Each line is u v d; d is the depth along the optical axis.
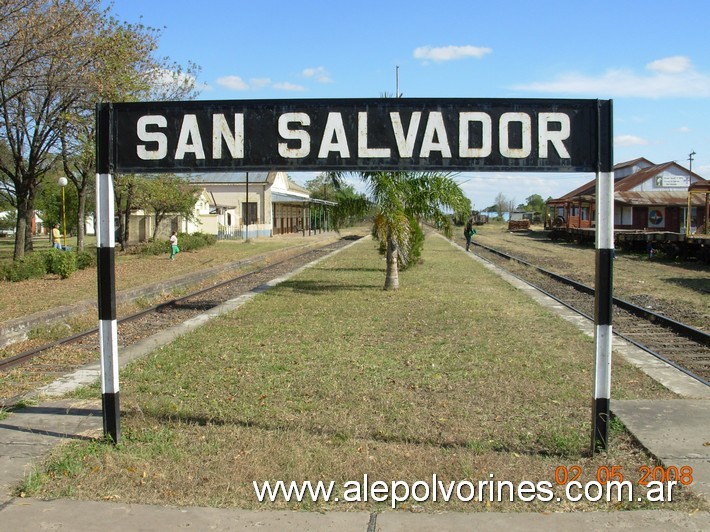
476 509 3.89
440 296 14.16
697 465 4.45
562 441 4.92
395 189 14.41
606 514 3.81
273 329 10.14
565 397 6.19
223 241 44.78
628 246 31.62
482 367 7.42
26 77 17.45
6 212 60.31
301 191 76.69
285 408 5.87
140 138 4.82
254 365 7.60
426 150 4.74
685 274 20.50
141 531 3.62
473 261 25.50
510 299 13.90
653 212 48.34
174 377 7.12
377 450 4.81
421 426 5.36
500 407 5.89
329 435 5.14
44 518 3.77
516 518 3.77
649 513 3.82
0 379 7.52
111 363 4.88
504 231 67.62
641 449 4.80
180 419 5.52
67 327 11.34
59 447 4.87
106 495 4.05
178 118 4.83
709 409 5.71
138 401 6.14
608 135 4.58
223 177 53.78
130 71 20.36
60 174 33.88
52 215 45.75
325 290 15.69
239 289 17.66
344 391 6.41
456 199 14.73
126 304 14.06
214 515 3.81
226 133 4.82
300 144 4.80
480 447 4.84
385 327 10.16
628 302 13.76
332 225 15.98
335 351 8.34
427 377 6.94
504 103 4.69
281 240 47.81
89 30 18.34
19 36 16.62
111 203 4.82
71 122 19.62
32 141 20.62
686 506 3.90
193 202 33.97
